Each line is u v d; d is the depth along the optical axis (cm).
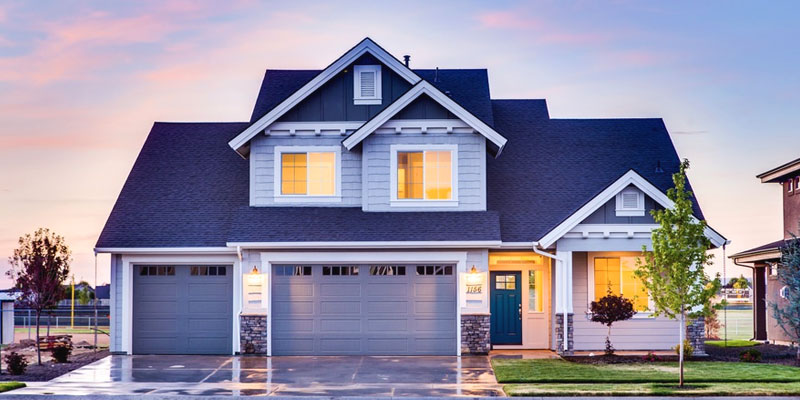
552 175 2527
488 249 2277
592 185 2491
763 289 2777
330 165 2372
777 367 1931
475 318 2242
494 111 2781
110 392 1656
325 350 2270
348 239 2219
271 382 1791
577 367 1939
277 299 2281
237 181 2531
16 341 2988
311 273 2286
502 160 2581
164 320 2339
